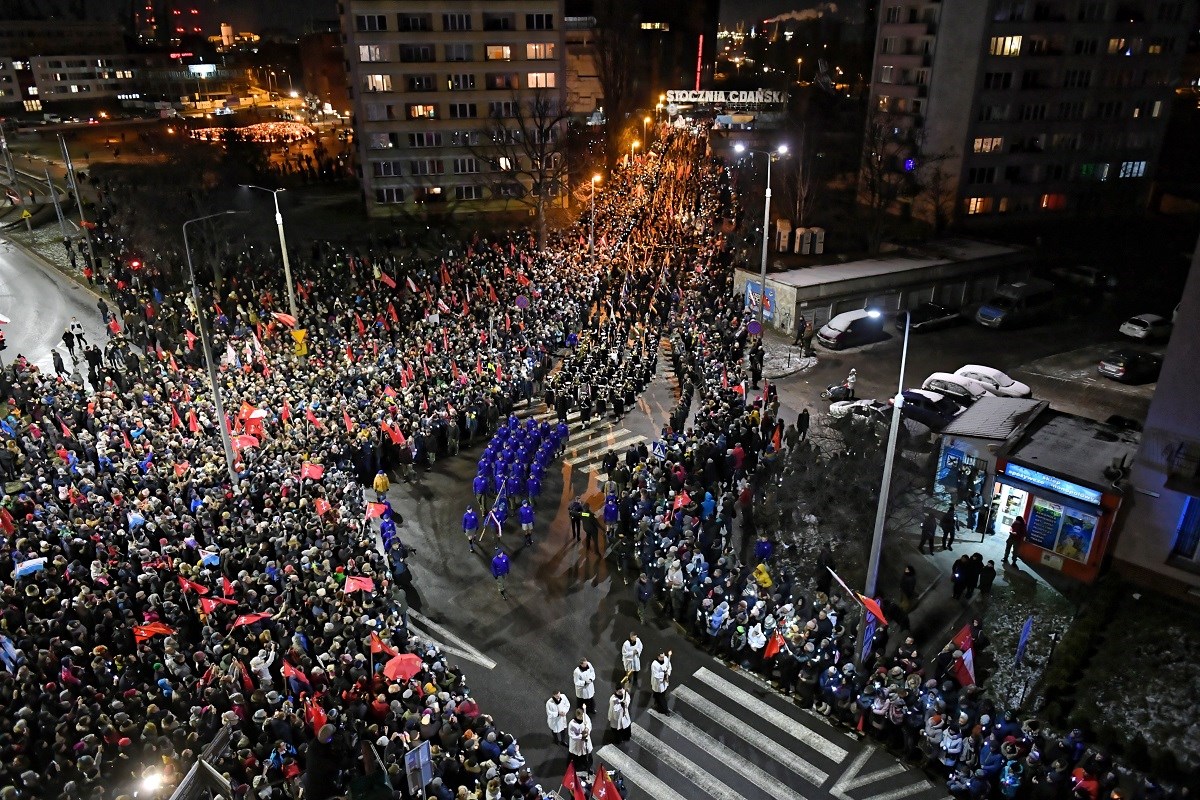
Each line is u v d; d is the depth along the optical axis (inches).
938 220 2522.1
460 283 1830.7
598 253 2043.6
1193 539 859.4
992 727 673.6
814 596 886.4
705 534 935.0
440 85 2834.6
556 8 2827.3
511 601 921.5
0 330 1689.2
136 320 1606.8
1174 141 3408.0
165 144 3058.6
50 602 779.4
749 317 1612.9
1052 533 941.2
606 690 788.0
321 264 2086.6
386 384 1310.3
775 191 2522.1
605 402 1325.0
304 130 4446.4
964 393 1318.9
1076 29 2551.7
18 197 2930.6
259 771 616.4
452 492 1151.0
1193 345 805.9
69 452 1074.1
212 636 741.3
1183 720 741.3
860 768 701.3
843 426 1120.2
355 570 841.5
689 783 685.9
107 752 645.9
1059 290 1993.1
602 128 3563.0
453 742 655.1
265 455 1073.5
